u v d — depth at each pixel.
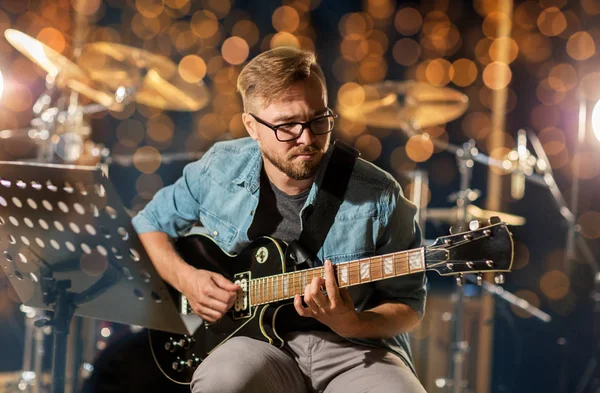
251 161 1.95
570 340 3.51
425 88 3.69
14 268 1.91
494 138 3.97
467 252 1.53
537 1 3.84
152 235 2.02
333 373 1.78
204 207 2.00
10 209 1.80
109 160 3.31
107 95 3.60
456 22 4.32
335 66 4.57
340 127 4.46
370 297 1.85
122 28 4.49
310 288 1.62
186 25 4.54
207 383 1.68
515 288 3.87
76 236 1.82
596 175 3.48
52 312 1.96
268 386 1.72
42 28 4.32
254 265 1.83
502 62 3.93
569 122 3.79
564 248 3.80
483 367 3.62
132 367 2.35
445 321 3.65
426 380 3.58
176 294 2.00
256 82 1.79
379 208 1.81
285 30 4.50
